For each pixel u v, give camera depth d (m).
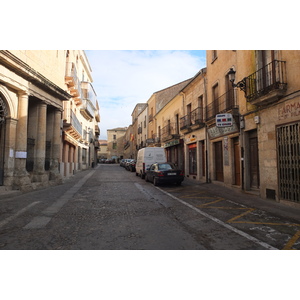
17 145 10.18
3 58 8.68
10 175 9.76
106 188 12.00
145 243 4.27
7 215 6.30
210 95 14.70
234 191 10.84
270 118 8.59
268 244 4.24
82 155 29.83
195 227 5.27
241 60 10.55
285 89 7.76
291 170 7.59
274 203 7.98
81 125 27.06
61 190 11.09
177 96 20.84
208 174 15.01
